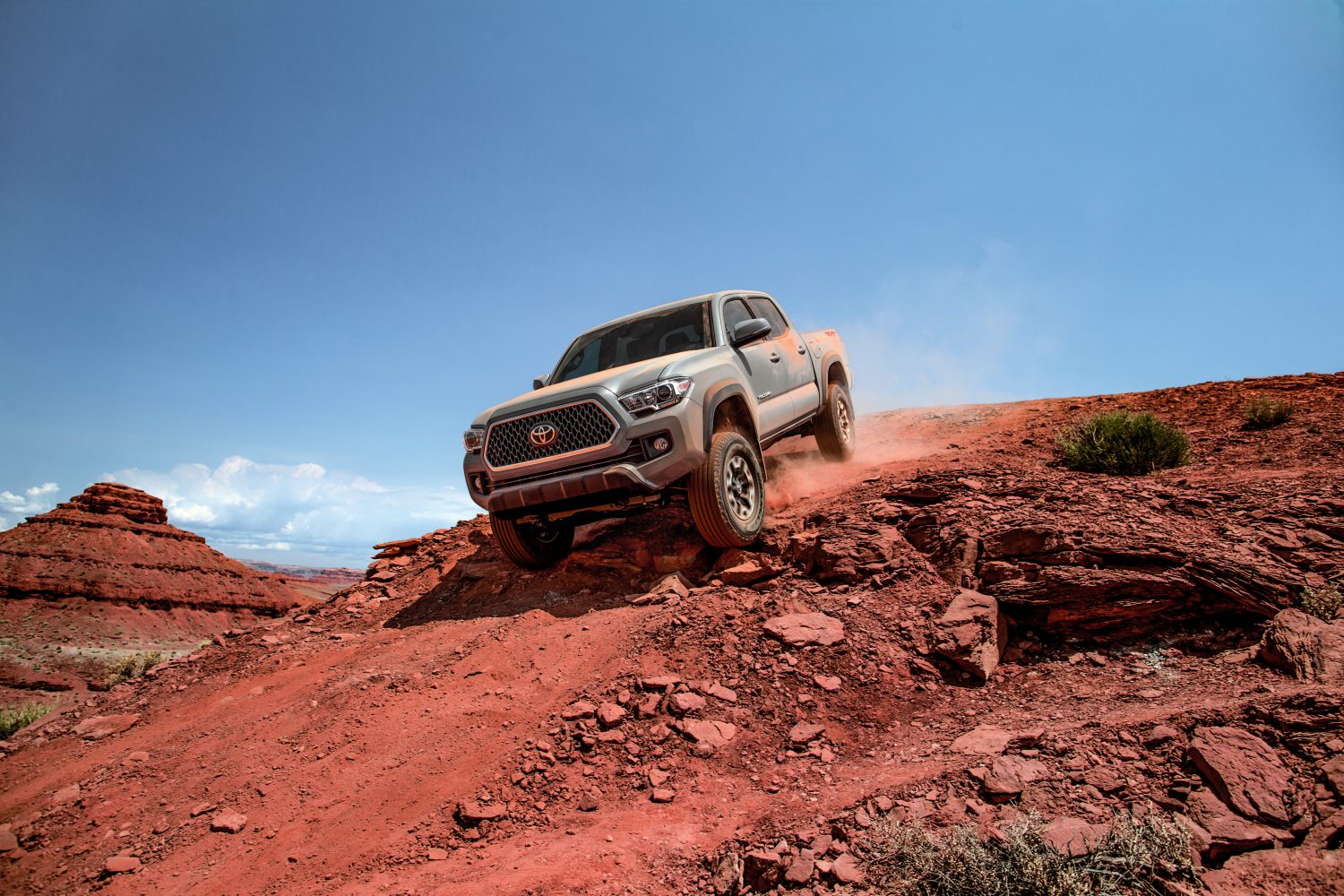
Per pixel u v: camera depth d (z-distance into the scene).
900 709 3.80
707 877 2.74
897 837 2.53
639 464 5.16
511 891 2.73
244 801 3.82
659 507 5.69
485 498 5.74
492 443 5.70
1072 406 9.71
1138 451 6.30
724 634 4.54
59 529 175.00
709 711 3.89
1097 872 2.26
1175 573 4.07
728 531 5.42
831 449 7.96
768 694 3.97
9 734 6.61
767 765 3.48
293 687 5.27
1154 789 2.62
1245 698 3.04
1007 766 2.88
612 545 6.36
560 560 6.71
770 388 6.64
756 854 2.71
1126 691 3.54
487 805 3.42
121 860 3.45
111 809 4.01
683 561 5.85
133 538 185.00
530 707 4.26
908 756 3.32
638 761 3.61
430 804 3.52
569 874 2.80
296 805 3.71
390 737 4.17
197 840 3.56
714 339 6.22
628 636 4.79
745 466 5.83
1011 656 4.16
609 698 4.13
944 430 9.60
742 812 3.13
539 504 5.49
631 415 5.21
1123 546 4.33
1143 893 2.18
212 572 192.50
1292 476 5.25
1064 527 4.65
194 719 5.13
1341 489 4.78
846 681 4.01
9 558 162.38
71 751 5.09
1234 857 2.27
